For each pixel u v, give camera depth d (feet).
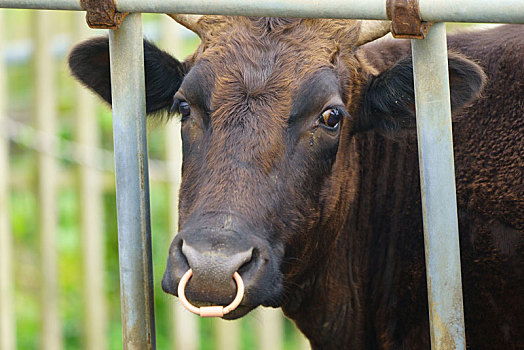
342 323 19.43
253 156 14.57
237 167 14.46
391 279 19.15
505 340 17.79
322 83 15.37
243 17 16.21
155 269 37.29
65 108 42.98
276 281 14.89
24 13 51.55
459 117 18.39
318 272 18.44
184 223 14.46
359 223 19.22
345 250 18.99
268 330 37.11
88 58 17.38
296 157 15.19
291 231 15.20
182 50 39.47
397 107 17.13
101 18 13.19
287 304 18.93
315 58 15.60
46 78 34.27
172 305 35.45
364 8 12.14
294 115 15.08
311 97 15.21
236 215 14.01
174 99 16.19
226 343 36.73
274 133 14.82
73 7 13.38
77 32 33.45
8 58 47.65
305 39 15.87
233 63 15.33
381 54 19.42
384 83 17.15
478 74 15.76
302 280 17.76
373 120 17.72
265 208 14.49
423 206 13.17
